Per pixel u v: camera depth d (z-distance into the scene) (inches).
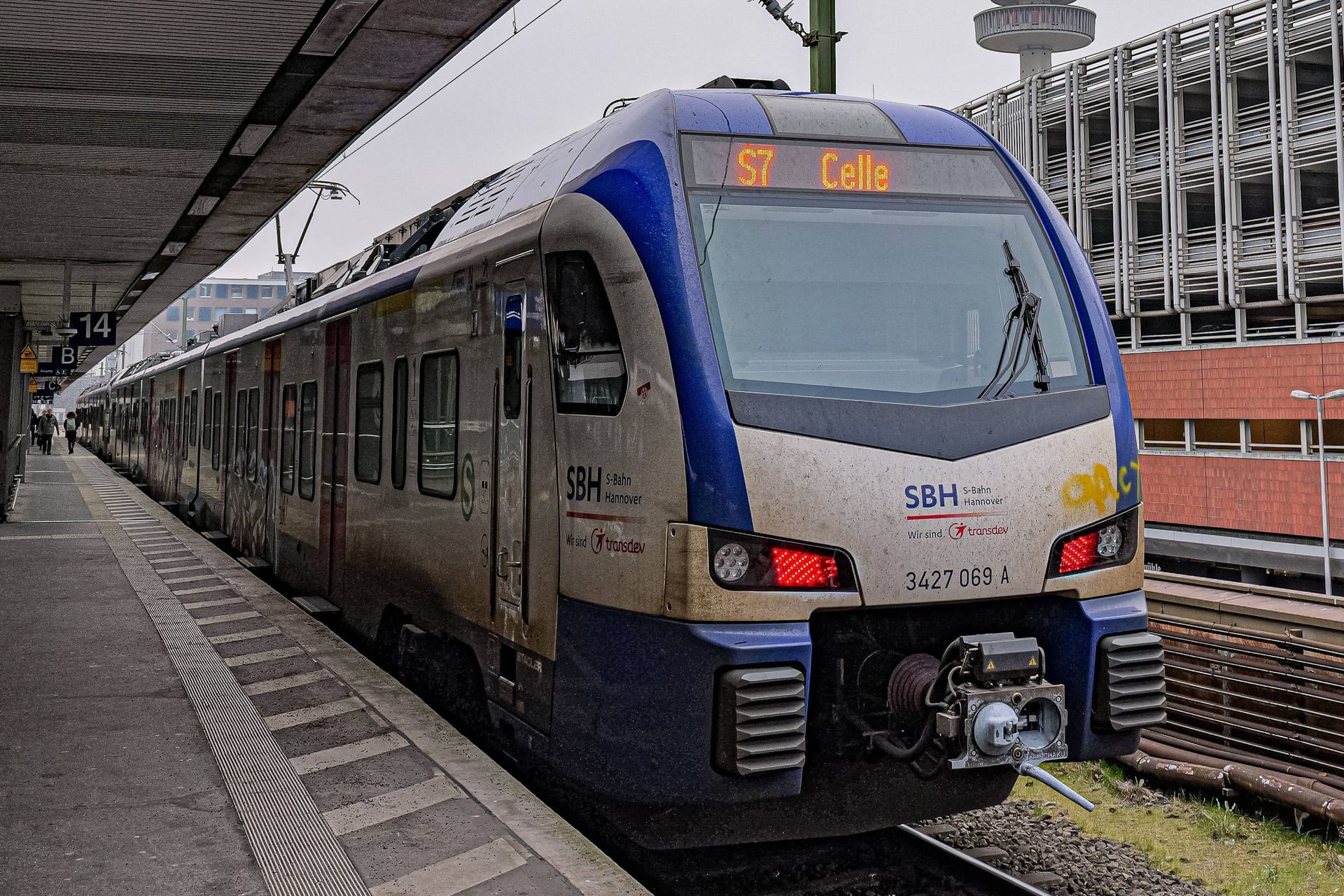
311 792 194.4
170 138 391.9
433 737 225.5
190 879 158.1
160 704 252.4
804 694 171.2
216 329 698.2
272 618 353.7
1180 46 1376.7
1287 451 1298.0
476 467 237.3
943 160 207.0
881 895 192.7
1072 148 1531.7
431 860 164.9
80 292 792.9
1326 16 1210.6
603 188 196.2
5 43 298.7
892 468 177.2
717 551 169.8
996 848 215.0
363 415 321.7
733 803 181.0
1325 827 237.6
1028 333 197.3
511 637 219.1
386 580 296.4
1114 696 187.2
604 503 187.9
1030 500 184.4
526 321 215.3
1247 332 1337.4
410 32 304.5
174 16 280.4
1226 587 361.4
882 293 191.9
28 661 295.9
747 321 181.8
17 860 164.7
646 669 177.8
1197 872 220.8
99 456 1620.3
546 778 219.5
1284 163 1263.5
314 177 460.8
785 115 201.5
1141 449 1480.1
